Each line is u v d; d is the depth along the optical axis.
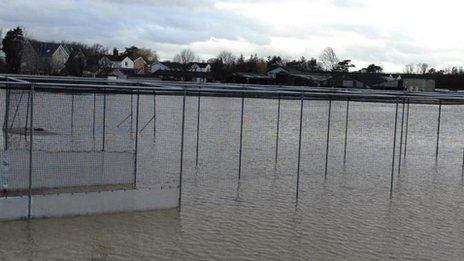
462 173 16.56
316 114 36.22
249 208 11.32
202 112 32.91
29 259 7.86
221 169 15.34
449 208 12.10
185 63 114.56
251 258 8.40
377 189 13.79
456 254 8.98
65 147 16.78
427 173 16.36
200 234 9.42
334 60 110.06
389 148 21.48
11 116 20.39
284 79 78.94
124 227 9.57
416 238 9.78
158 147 18.50
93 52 98.19
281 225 10.22
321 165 16.78
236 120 29.14
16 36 68.88
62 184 10.96
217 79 80.19
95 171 11.22
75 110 25.34
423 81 73.12
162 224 9.88
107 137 19.66
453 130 29.67
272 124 28.08
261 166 16.11
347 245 9.23
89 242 8.72
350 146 21.48
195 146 19.33
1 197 9.65
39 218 9.71
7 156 10.41
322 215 11.06
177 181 13.38
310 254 8.70
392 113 40.59
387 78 86.38
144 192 10.59
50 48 85.69
